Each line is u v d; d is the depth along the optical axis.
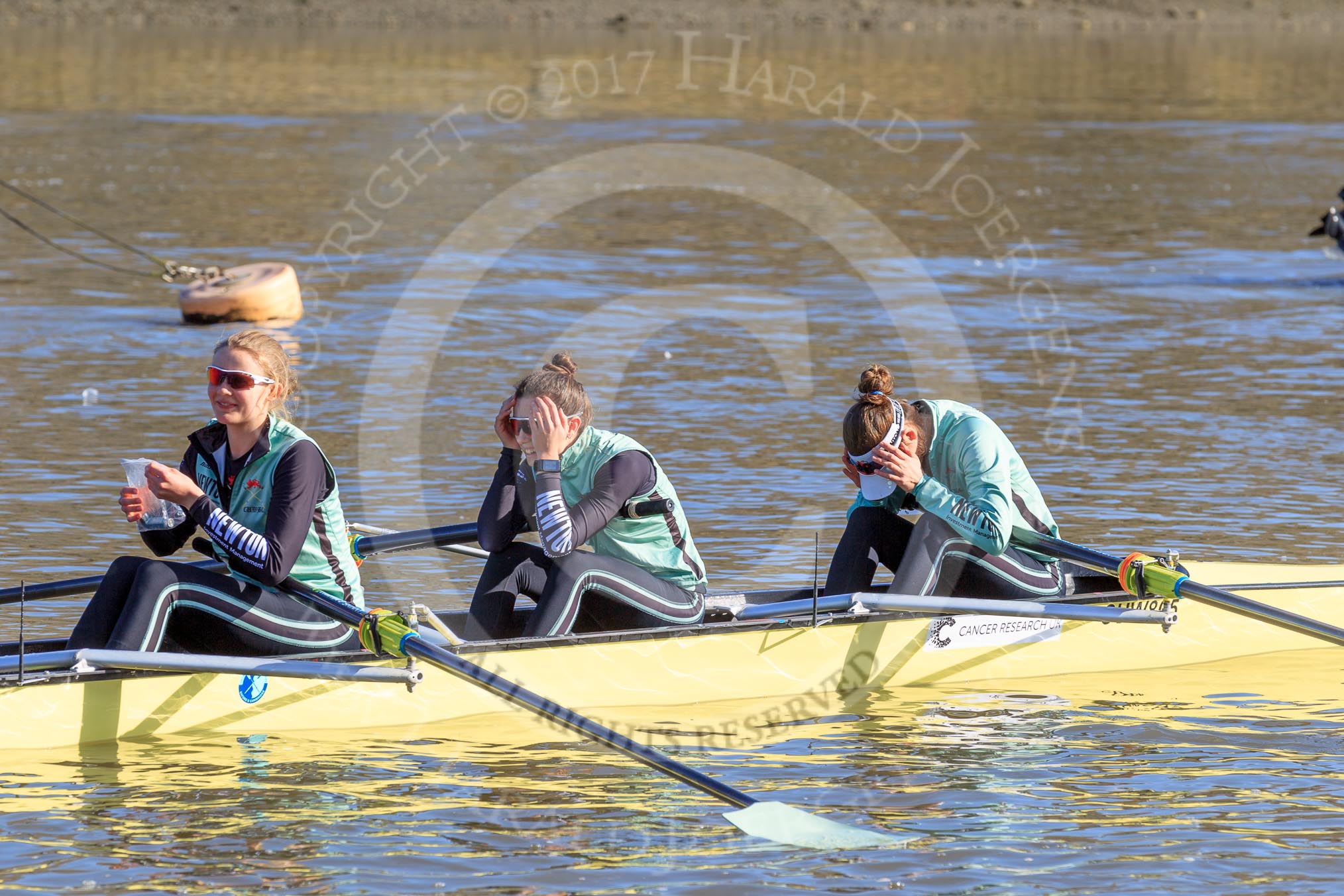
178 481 20.39
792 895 16.88
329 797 19.45
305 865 17.44
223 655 20.83
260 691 21.89
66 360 50.25
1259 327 58.28
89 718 20.95
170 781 19.81
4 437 39.78
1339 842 18.22
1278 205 92.81
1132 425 42.66
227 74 153.88
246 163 102.19
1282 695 24.41
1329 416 43.91
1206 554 30.95
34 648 22.08
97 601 21.20
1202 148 118.31
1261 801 19.52
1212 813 19.12
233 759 20.70
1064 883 17.14
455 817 18.88
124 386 46.69
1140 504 34.69
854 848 18.08
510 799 19.52
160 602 20.69
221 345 20.67
